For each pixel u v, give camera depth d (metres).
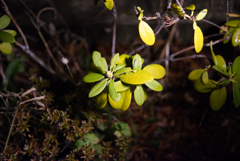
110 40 1.08
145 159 0.69
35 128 0.52
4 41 0.42
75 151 0.49
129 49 1.02
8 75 0.75
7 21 0.44
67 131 0.50
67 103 0.54
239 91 0.41
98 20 1.01
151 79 0.37
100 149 0.58
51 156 0.49
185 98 0.82
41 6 1.05
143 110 0.82
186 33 0.99
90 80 0.38
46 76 0.95
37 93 0.54
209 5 0.85
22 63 0.96
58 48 1.07
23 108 0.50
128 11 1.00
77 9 1.04
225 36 0.48
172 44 1.01
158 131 0.76
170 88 0.87
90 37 1.08
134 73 0.38
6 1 1.06
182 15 0.40
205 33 0.95
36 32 1.07
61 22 1.03
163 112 0.80
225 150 0.65
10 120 0.51
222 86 0.44
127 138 0.52
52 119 0.48
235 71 0.42
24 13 1.02
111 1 0.41
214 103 0.44
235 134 0.64
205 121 0.73
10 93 0.53
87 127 0.49
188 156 0.68
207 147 0.67
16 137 0.51
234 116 0.66
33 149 0.48
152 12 0.94
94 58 0.38
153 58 0.98
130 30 1.03
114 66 0.39
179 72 0.91
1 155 0.48
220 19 0.85
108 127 0.63
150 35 0.40
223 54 0.88
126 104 0.40
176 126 0.76
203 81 0.44
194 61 0.92
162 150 0.70
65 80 0.65
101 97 0.41
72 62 1.02
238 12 0.76
